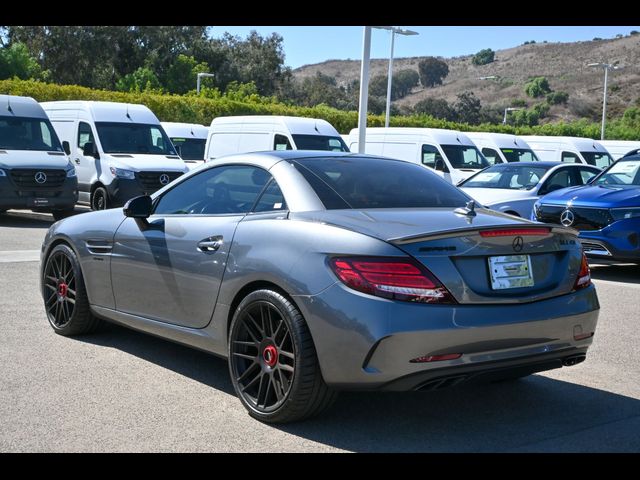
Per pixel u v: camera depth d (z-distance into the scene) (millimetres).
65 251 6227
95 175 17234
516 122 116375
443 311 4043
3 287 8289
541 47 175250
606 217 10250
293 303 4320
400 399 4996
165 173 17062
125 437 4215
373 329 3986
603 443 4289
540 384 5410
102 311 5941
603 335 6945
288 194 4777
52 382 5129
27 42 55562
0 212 16859
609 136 58250
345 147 19797
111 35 56969
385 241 4125
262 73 68750
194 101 34281
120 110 18109
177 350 6008
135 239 5527
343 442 4227
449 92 156875
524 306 4297
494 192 13875
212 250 4895
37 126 16125
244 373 4602
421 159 20891
